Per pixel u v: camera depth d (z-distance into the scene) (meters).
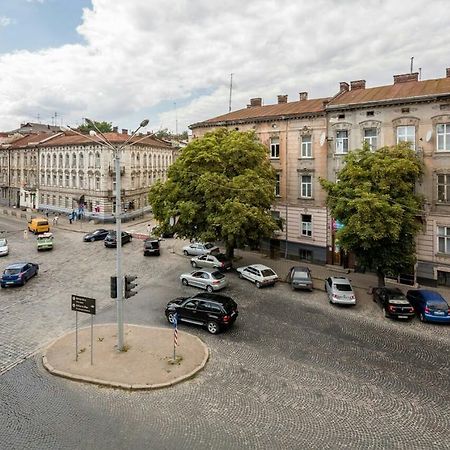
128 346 17.02
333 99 32.69
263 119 35.62
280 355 16.56
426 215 26.92
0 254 34.84
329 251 32.53
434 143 26.64
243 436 11.23
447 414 12.46
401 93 29.00
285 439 11.12
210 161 28.64
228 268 30.48
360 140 29.84
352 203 22.72
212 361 15.97
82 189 58.16
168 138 104.56
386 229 22.06
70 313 21.27
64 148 60.28
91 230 49.66
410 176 24.64
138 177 60.56
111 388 13.83
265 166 30.66
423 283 27.41
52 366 15.16
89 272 29.84
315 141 32.88
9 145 75.12
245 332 19.02
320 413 12.42
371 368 15.49
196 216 28.23
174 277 28.58
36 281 27.34
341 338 18.44
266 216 28.17
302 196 34.19
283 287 26.70
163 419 12.01
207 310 18.98
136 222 56.34
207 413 12.36
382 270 23.81
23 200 71.75
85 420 11.91
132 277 16.84
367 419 12.13
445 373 15.17
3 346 17.16
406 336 18.75
